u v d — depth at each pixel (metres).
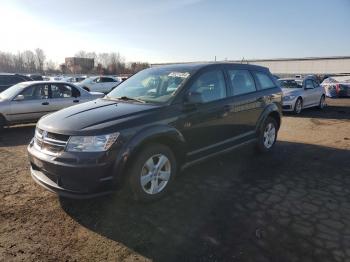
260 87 5.85
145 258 2.87
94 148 3.41
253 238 3.16
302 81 13.04
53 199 4.04
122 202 3.96
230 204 3.92
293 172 5.07
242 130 5.35
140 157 3.71
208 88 4.69
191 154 4.39
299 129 8.90
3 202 3.94
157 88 4.55
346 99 20.28
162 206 3.87
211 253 2.93
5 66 79.06
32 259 2.84
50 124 3.76
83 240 3.14
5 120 8.29
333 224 3.43
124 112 3.88
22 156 5.97
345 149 6.52
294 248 2.99
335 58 63.84
